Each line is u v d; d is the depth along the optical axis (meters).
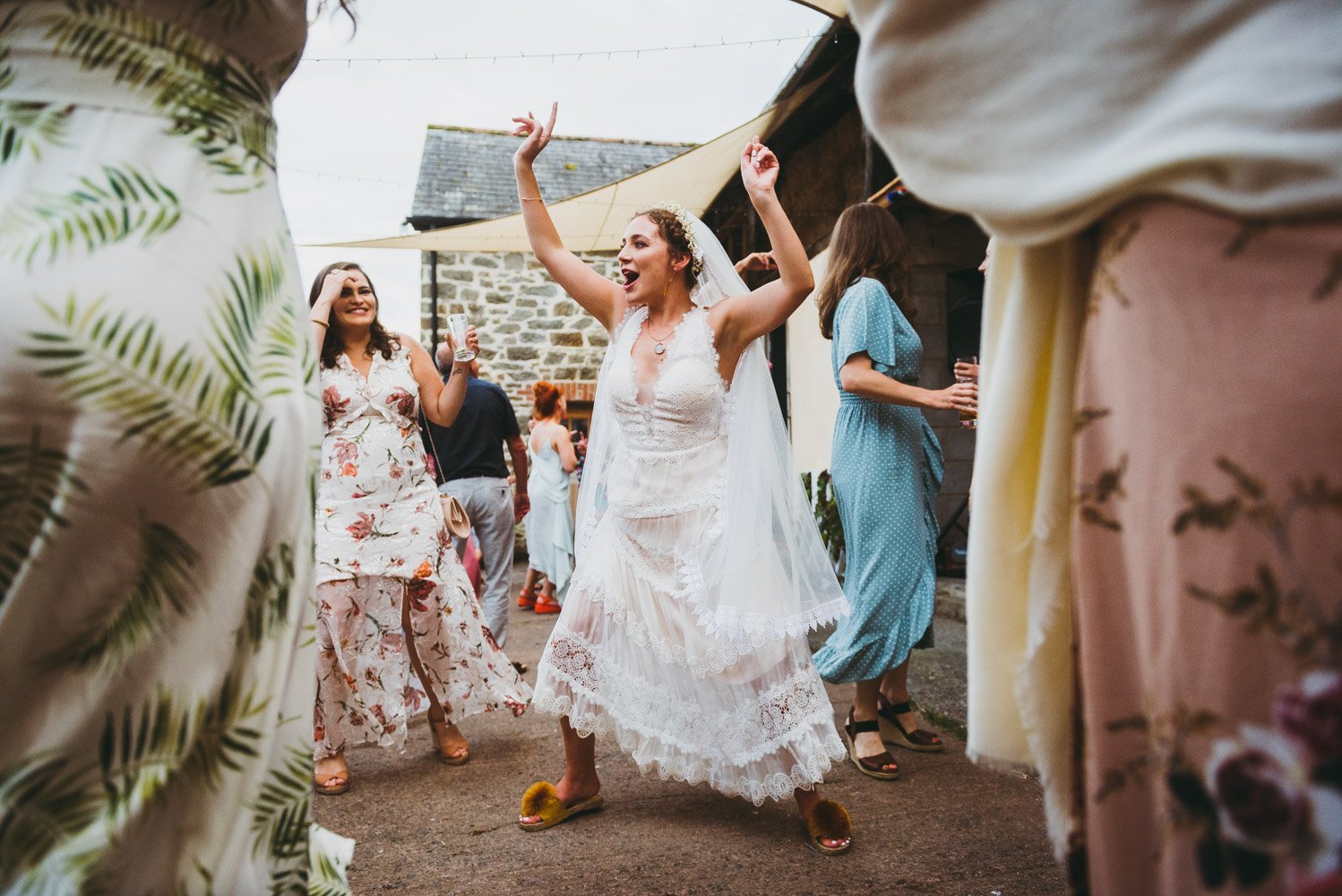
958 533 6.26
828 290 2.93
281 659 0.97
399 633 2.81
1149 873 0.73
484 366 10.80
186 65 0.95
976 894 1.85
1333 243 0.62
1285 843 0.61
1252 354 0.65
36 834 0.80
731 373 2.30
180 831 0.87
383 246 8.87
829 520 3.22
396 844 2.26
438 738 2.98
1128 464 0.74
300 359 1.03
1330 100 0.63
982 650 1.01
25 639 0.82
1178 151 0.68
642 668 2.21
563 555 6.46
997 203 0.83
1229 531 0.65
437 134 12.33
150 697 0.86
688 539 2.18
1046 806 0.95
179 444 0.87
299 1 1.05
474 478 4.54
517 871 2.06
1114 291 0.77
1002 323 1.01
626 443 2.29
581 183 11.68
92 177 0.88
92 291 0.83
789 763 2.08
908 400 2.53
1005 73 0.82
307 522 1.02
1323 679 0.59
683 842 2.18
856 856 2.06
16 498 0.82
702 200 8.48
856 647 2.63
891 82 0.89
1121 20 0.74
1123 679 0.76
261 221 1.00
